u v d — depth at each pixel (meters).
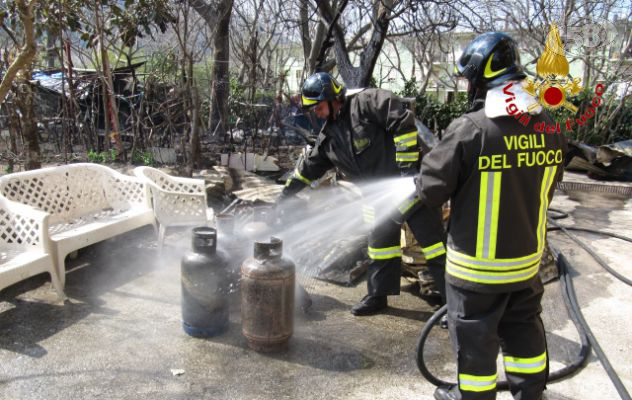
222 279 3.20
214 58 10.19
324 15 6.93
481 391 2.20
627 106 12.10
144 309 3.64
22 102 5.81
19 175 4.04
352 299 3.98
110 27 7.26
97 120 8.32
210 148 8.74
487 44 2.13
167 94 7.57
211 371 2.92
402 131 3.21
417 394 2.79
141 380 2.81
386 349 3.24
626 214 6.85
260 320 3.04
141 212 4.52
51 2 6.19
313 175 3.78
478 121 2.07
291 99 9.49
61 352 3.05
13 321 3.40
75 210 4.47
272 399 2.69
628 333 3.50
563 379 2.95
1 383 2.73
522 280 2.17
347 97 3.48
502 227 2.10
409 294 4.09
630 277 4.50
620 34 12.87
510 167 2.06
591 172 9.81
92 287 3.96
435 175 2.13
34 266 3.41
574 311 3.46
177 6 7.82
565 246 5.32
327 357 3.11
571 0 9.88
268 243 3.01
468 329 2.20
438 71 20.69
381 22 6.57
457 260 2.21
